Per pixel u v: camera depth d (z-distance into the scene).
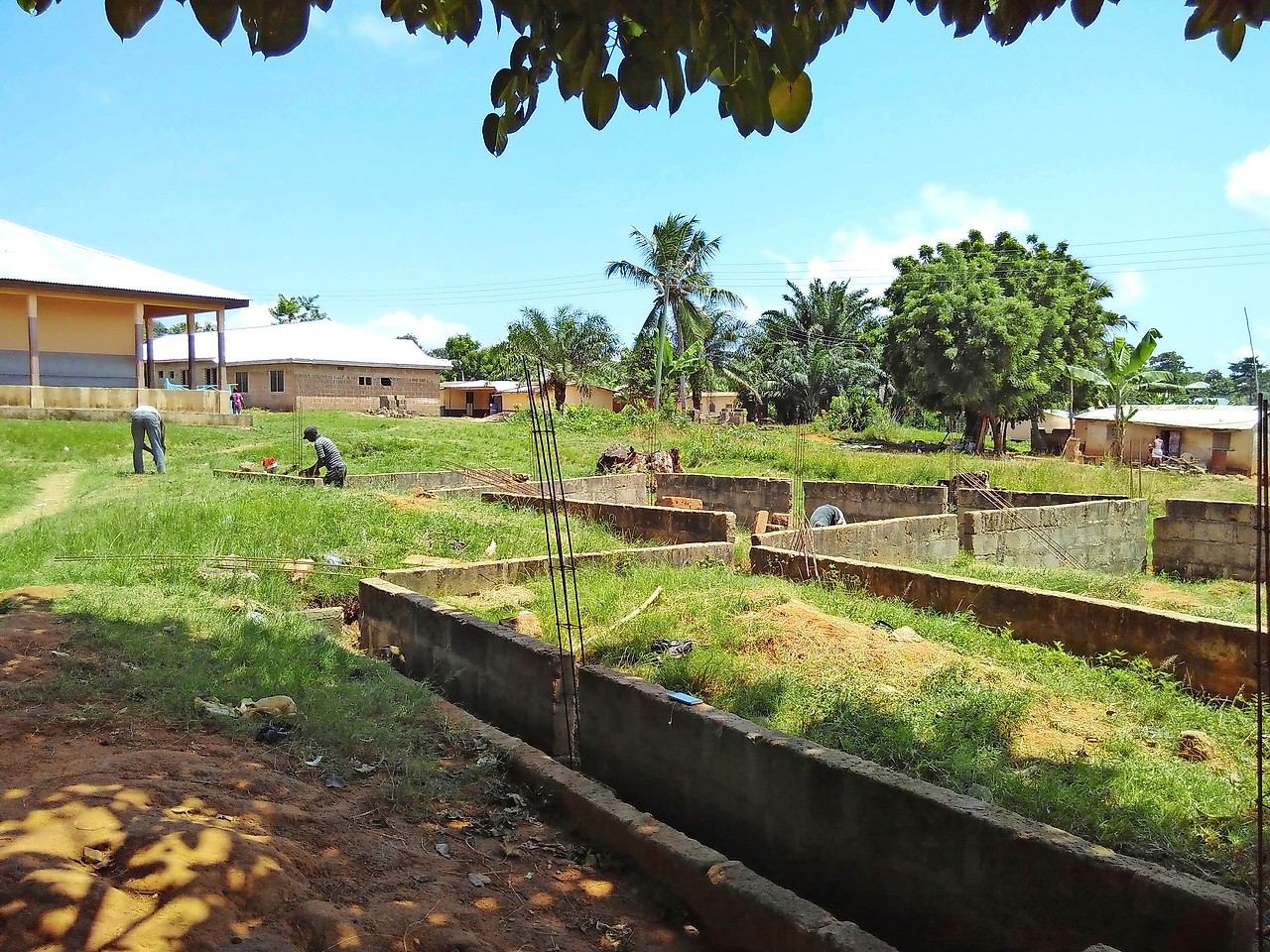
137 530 11.11
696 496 20.00
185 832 3.53
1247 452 33.78
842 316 56.47
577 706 6.07
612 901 4.07
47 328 30.70
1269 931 3.56
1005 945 3.71
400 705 6.05
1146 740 6.02
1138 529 15.24
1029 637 8.46
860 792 4.25
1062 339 39.78
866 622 8.54
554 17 2.95
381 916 3.48
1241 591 12.52
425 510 13.57
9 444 21.17
